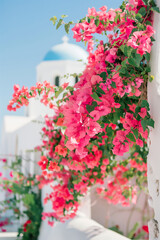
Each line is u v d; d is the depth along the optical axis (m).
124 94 2.07
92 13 2.17
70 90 2.38
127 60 1.88
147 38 1.77
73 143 1.80
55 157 3.52
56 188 3.78
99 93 1.92
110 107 1.96
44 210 6.34
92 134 1.80
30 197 6.62
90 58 2.48
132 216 5.55
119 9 2.14
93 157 3.02
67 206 3.76
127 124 1.92
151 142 1.89
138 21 1.87
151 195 1.95
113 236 3.27
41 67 16.02
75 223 4.25
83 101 1.87
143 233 5.46
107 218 5.34
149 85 1.92
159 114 1.79
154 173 1.88
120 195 4.71
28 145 8.10
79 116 1.80
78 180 3.72
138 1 1.96
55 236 4.55
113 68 2.10
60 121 2.49
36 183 6.88
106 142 2.86
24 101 2.62
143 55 1.91
